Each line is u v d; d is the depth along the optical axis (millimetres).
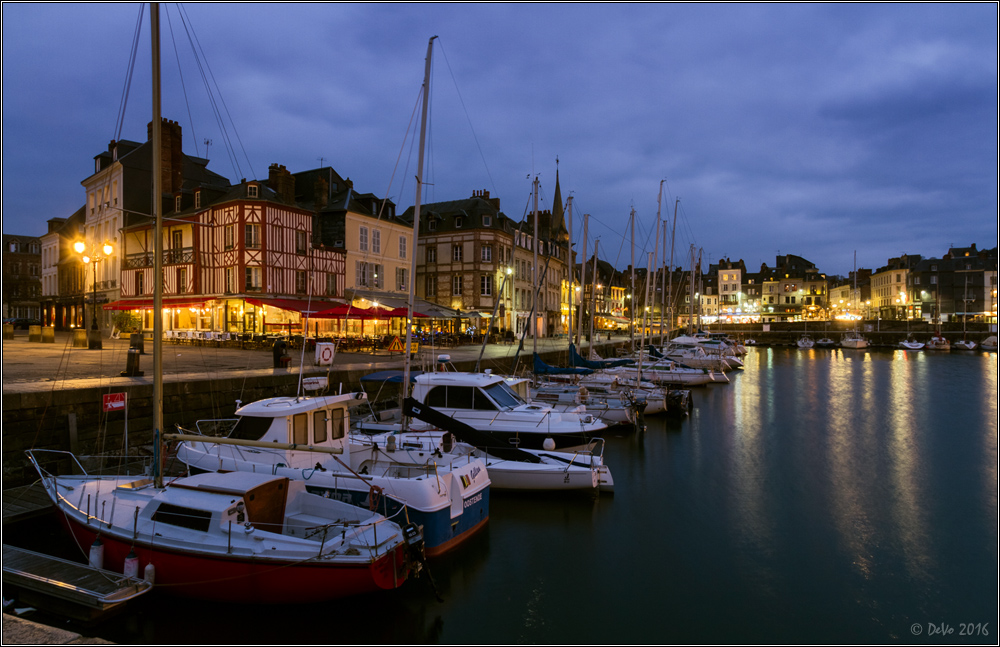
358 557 7121
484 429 14648
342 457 11023
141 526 7656
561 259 61219
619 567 9156
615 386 22203
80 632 6930
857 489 13047
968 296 87750
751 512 11562
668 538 10266
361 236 37781
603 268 85312
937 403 25859
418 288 47062
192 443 10867
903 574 9000
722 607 8031
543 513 11320
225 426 14633
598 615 7781
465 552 9562
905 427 20203
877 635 7406
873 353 63031
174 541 7332
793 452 16484
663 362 31594
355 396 11469
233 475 8367
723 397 27688
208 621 7258
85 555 8219
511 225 53219
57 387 12516
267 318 31391
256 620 7281
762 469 14656
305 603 7301
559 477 11836
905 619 7777
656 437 18484
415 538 7812
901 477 14000
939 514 11492
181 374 16391
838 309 109188
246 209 31344
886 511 11656
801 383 33531
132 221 37125
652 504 11922
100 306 38906
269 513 8102
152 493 8523
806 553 9703
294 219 33062
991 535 10453
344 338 29234
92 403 12680
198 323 33094
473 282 44906
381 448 10906
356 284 37250
